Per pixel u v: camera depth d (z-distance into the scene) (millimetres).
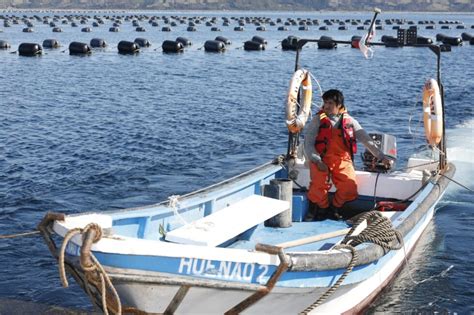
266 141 21297
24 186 15461
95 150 19516
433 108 10898
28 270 10570
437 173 10898
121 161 18172
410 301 9422
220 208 9211
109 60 54406
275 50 67562
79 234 6527
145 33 101250
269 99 31547
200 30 111625
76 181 16000
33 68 46906
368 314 9055
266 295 7113
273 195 9547
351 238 8023
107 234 6645
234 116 26188
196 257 6668
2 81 38625
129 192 15211
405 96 33156
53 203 14195
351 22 133875
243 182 9766
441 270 10414
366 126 24344
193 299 6941
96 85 37219
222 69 47469
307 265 7121
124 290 6766
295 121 10758
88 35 93750
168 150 19672
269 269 6961
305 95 10969
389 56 60625
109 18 157125
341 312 8438
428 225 11891
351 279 7996
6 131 22438
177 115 26359
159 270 6605
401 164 17734
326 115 9922
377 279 9062
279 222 9617
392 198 10695
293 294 7355
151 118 25562
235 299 7090
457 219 12820
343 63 53219
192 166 17797
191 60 55000
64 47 68062
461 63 54188
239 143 20906
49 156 18672
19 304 9383
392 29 119938
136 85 37375
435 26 139125
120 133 22312
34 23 131250
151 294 6797
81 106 28781
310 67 49469
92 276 6547
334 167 9930
